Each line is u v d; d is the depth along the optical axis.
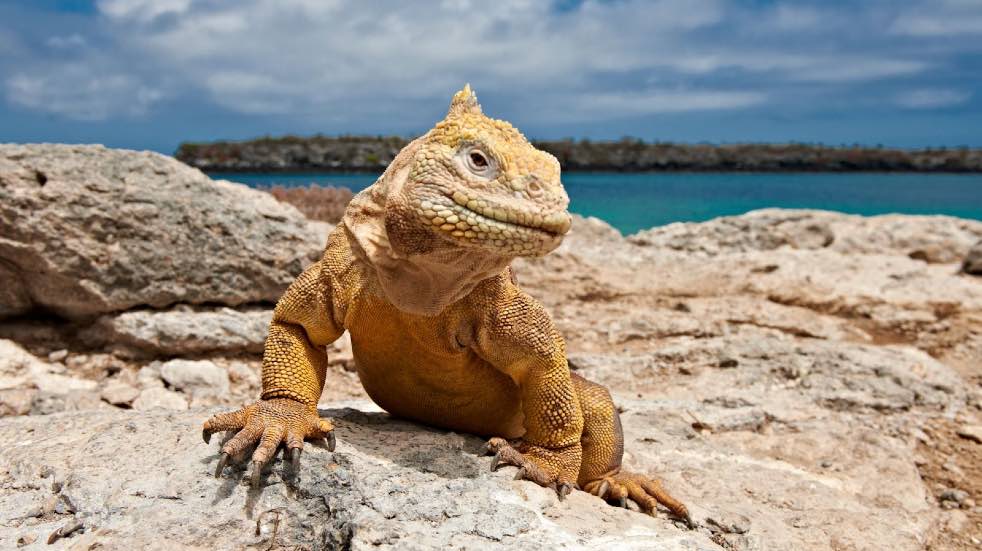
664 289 1.54
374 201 0.50
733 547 0.58
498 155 0.43
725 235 2.04
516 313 0.51
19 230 0.92
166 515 0.45
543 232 0.42
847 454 0.85
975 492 0.83
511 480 0.50
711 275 1.63
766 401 0.98
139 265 0.98
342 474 0.47
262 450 0.45
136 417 0.58
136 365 0.97
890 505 0.76
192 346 0.98
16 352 0.93
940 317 1.47
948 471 0.87
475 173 0.43
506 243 0.42
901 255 1.98
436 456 0.52
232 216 1.04
